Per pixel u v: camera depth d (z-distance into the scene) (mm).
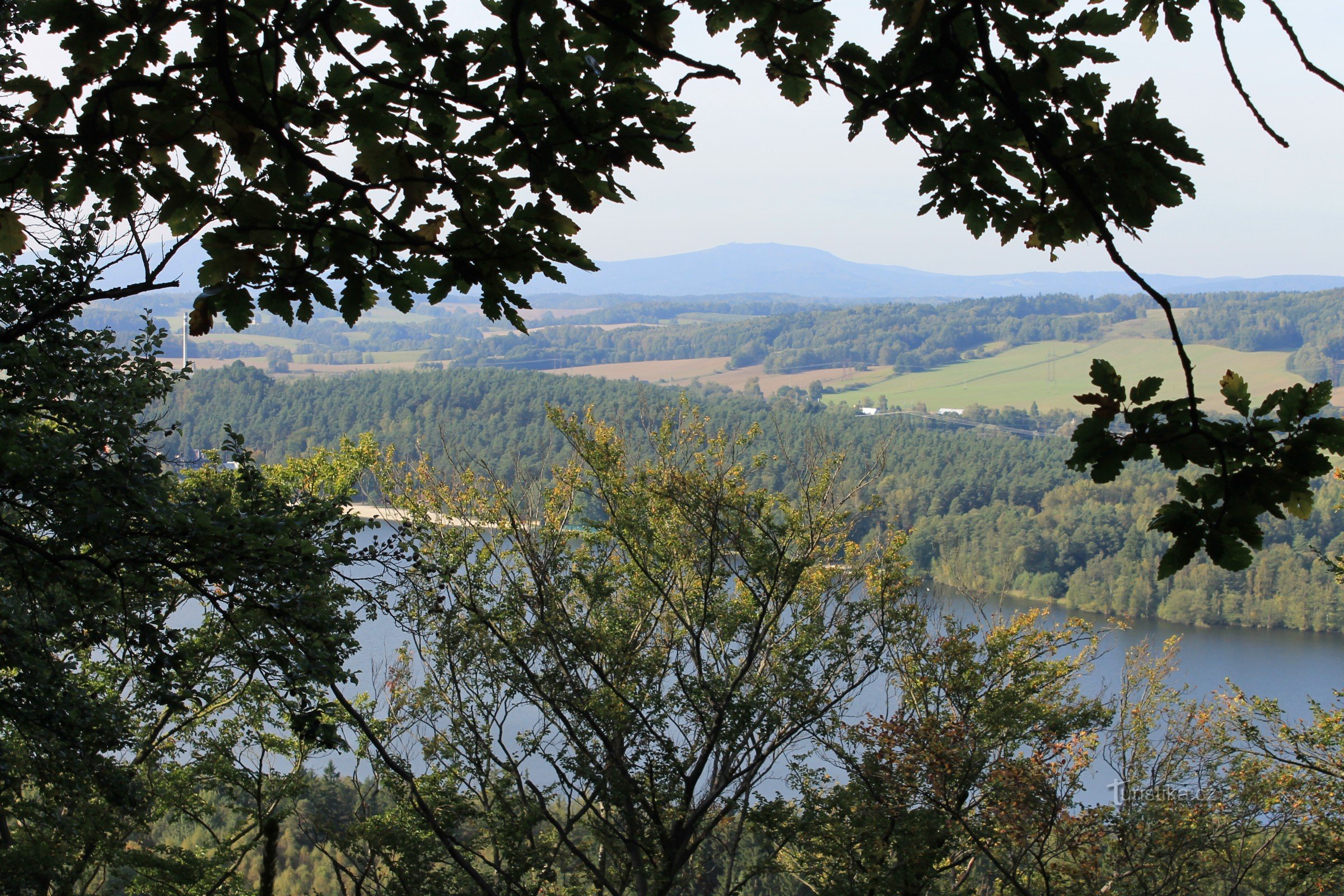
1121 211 2652
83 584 9984
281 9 2674
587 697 17609
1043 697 19281
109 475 9680
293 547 9945
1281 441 2381
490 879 17734
